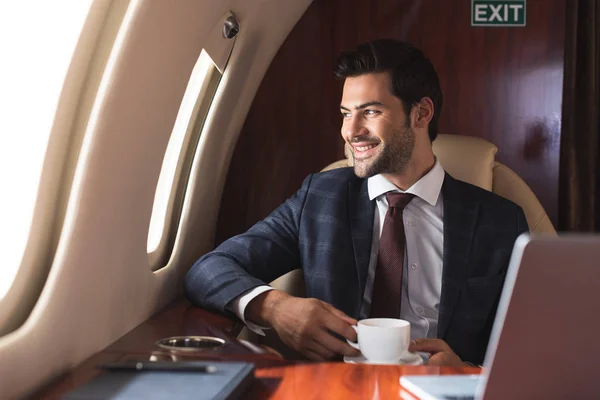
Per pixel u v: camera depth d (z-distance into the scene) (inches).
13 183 56.2
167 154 97.7
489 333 87.2
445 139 101.0
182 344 68.7
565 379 42.4
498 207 91.0
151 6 60.0
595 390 42.6
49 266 60.6
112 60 58.8
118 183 65.7
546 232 96.5
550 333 41.1
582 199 143.7
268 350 65.7
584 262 39.7
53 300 56.2
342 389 52.1
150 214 78.9
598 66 142.8
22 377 52.0
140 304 78.5
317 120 124.5
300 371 57.4
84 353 63.1
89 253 61.8
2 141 56.2
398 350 62.1
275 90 124.8
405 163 87.7
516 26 121.2
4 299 53.7
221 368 52.4
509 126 122.2
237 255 88.1
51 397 50.7
